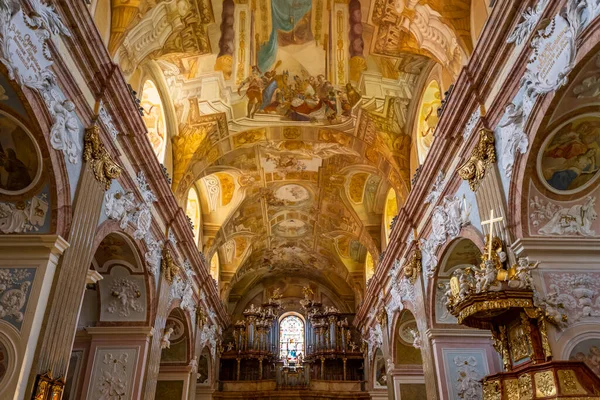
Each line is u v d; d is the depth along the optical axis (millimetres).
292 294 29562
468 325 7539
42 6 6871
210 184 18969
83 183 8188
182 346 16953
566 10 6332
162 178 12023
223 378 26469
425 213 12547
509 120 7723
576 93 6594
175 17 10883
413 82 13172
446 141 10352
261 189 19766
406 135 14180
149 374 11711
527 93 7262
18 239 7301
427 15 10211
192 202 18734
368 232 19359
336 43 12562
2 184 7480
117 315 11867
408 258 14203
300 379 26203
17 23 6297
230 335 27922
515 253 7395
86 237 8211
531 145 7227
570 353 6539
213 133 14656
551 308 6711
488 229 8297
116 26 9414
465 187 9781
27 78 6625
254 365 26891
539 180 7480
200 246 19188
